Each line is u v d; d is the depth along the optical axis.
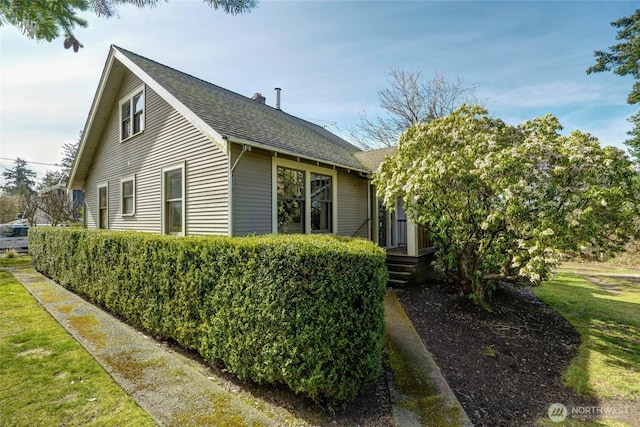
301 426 2.62
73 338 4.46
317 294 2.85
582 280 9.12
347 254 2.96
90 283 6.43
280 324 2.93
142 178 8.34
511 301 6.47
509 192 4.17
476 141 4.88
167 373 3.48
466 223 5.27
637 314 5.87
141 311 4.82
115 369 3.54
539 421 2.77
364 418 2.74
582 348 4.34
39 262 9.90
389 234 10.26
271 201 6.69
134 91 8.67
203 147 6.47
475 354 4.07
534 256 4.22
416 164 5.25
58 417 2.68
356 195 9.42
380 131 20.77
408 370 3.54
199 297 3.78
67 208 17.39
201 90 8.24
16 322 5.15
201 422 2.63
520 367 3.78
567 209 4.18
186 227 6.88
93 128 10.00
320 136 11.30
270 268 3.03
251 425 2.61
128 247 5.21
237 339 3.28
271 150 6.13
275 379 3.02
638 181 4.06
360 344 2.97
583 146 4.17
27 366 3.59
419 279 7.72
